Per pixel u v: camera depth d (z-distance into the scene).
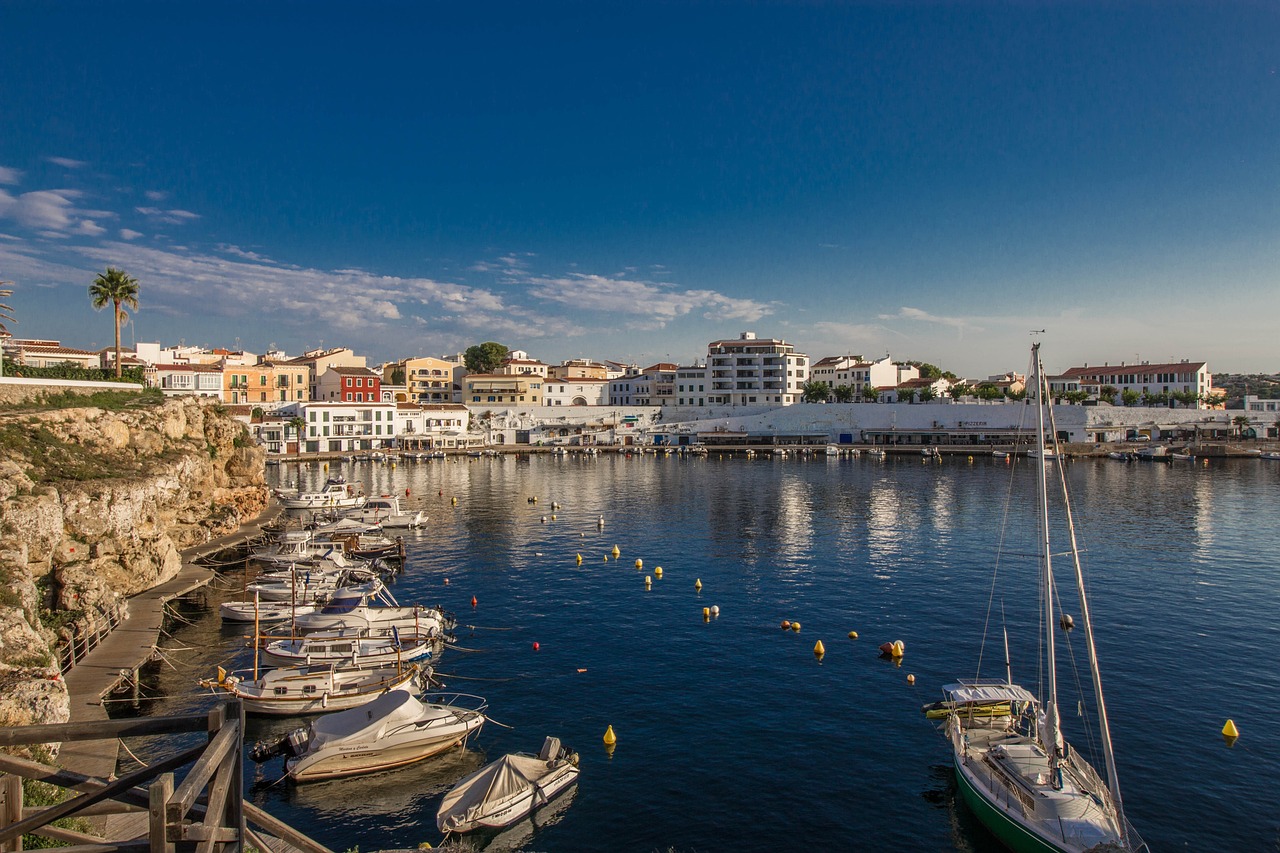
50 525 40.06
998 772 27.17
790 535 78.44
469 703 37.19
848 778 30.12
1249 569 61.19
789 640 45.81
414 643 42.12
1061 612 50.06
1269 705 35.62
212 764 8.73
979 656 42.75
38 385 63.88
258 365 186.75
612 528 83.81
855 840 26.31
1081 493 108.19
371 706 32.28
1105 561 64.56
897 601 53.62
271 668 40.84
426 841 26.20
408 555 71.00
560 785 29.11
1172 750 31.64
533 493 114.12
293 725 35.22
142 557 52.72
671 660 42.72
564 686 39.16
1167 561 64.31
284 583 57.06
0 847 10.40
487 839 26.22
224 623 49.88
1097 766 30.50
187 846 8.73
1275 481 121.50
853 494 109.38
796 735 33.62
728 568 64.19
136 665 38.66
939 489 114.44
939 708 34.75
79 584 42.34
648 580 59.84
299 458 160.50
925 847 25.94
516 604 54.22
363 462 163.50
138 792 9.39
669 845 26.02
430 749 31.89
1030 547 70.81
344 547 70.25
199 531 70.31
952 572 61.81
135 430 65.38
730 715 35.62
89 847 8.91
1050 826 24.23
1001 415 186.62
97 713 33.38
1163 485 117.06
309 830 26.88
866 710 36.03
